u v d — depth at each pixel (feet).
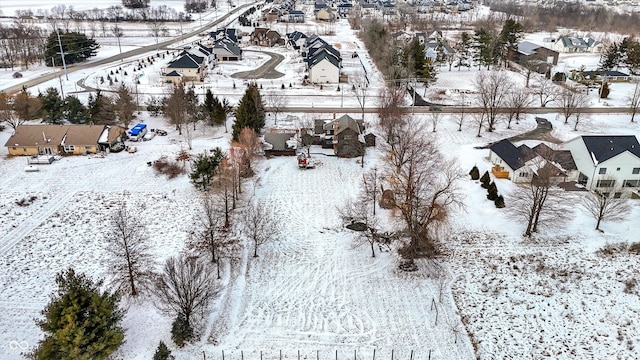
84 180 224.53
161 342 118.83
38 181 222.89
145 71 422.41
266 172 235.81
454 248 172.96
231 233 184.03
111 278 154.92
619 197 208.85
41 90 356.18
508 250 171.12
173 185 220.84
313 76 385.09
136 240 164.96
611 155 203.62
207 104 288.92
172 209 200.75
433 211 171.63
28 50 460.96
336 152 253.44
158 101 329.31
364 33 576.61
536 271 159.84
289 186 221.05
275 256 169.89
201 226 188.34
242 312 142.31
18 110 285.64
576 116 303.27
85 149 251.19
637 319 138.62
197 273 136.36
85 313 113.60
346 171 235.81
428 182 191.83
